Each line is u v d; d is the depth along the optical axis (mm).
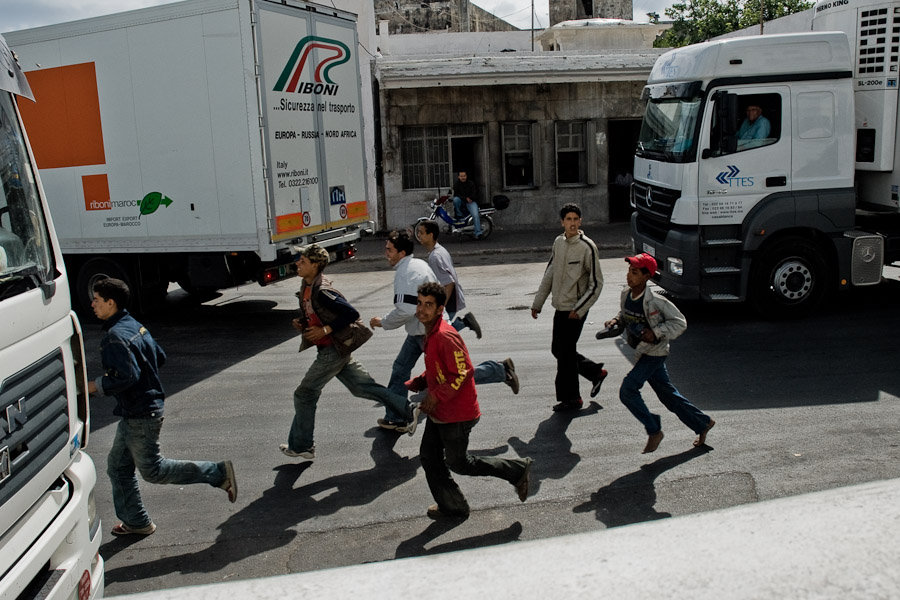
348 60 11414
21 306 3199
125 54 10414
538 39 25266
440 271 6816
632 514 4859
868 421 6227
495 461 4891
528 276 13875
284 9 10117
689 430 6223
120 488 4848
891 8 9422
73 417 3684
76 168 11070
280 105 10109
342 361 5754
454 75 18344
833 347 8461
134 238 10891
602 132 19328
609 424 6453
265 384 8086
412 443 6254
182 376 8523
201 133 10156
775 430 6133
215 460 6066
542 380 7730
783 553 1623
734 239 9602
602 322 10070
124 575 4438
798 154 9461
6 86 3650
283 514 5121
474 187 17812
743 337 9047
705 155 9383
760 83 9344
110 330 4633
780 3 32062
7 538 2994
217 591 1645
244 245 10180
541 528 4746
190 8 9898
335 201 11266
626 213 20328
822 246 9758
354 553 4570
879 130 9656
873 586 1509
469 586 1597
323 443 6336
